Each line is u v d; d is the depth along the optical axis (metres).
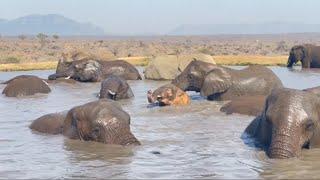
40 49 123.25
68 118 25.70
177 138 24.84
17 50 117.12
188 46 138.50
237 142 23.78
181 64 59.38
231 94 37.97
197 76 39.00
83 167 19.52
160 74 59.31
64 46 132.00
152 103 37.28
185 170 19.02
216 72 38.34
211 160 20.48
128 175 18.36
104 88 39.84
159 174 18.47
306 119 20.81
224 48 135.75
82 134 24.34
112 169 19.17
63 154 21.70
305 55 78.75
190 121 29.73
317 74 64.75
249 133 25.52
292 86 49.41
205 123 28.95
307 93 21.97
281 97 21.61
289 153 20.23
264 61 82.25
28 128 28.00
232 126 27.88
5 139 25.00
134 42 157.38
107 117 23.73
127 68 59.22
